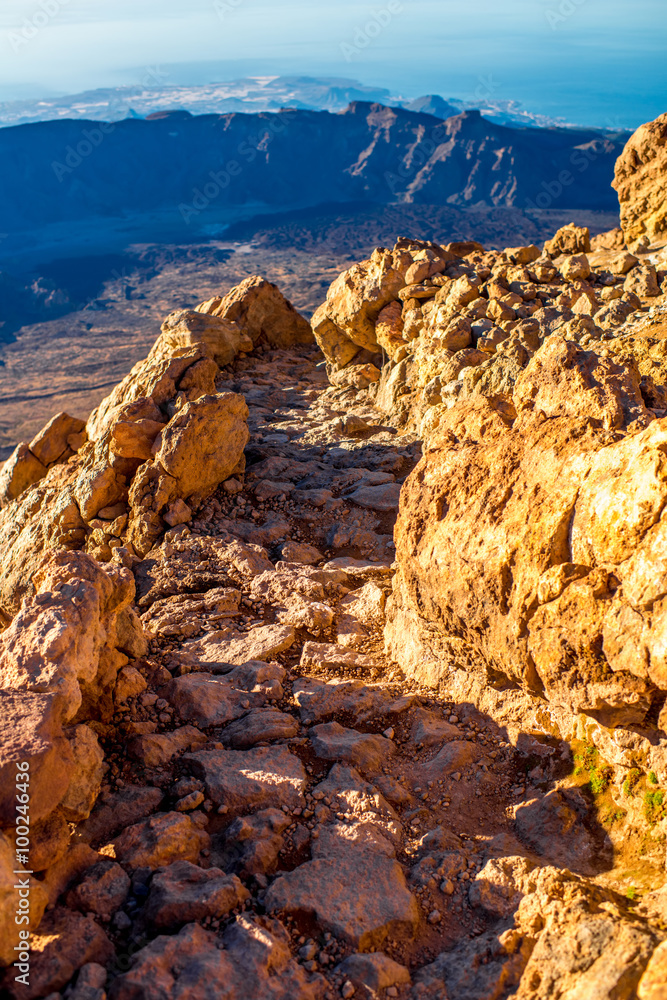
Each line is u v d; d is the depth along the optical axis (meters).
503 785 6.75
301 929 5.24
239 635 9.65
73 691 5.97
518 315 16.22
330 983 4.81
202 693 8.04
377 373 21.12
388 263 20.45
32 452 16.78
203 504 13.55
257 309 26.14
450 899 5.55
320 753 7.21
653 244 27.44
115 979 4.59
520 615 6.18
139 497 13.06
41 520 14.25
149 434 13.52
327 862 5.73
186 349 15.28
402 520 7.93
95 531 13.30
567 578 5.80
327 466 15.46
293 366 25.03
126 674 7.95
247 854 5.82
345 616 10.27
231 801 6.51
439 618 7.45
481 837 6.24
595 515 5.70
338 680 8.48
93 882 5.46
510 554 6.33
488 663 7.06
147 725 7.64
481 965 4.83
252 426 18.78
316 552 12.20
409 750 7.39
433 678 8.31
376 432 17.45
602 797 6.04
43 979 4.64
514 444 7.09
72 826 6.24
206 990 4.51
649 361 11.62
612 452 5.91
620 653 5.30
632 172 29.88
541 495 6.36
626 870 5.43
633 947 4.29
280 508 13.67
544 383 7.38
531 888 5.27
